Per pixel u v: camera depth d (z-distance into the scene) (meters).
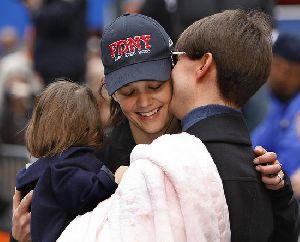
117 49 5.84
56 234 5.64
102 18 19.56
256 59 5.51
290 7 16.00
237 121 5.55
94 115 6.29
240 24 5.57
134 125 6.11
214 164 5.22
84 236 5.11
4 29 22.44
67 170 5.79
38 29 16.20
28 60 17.95
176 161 5.07
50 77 16.27
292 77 10.51
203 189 5.04
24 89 15.77
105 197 5.77
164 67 5.80
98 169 5.93
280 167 5.51
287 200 5.67
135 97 5.85
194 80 5.56
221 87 5.53
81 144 6.21
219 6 12.40
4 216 12.30
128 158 6.33
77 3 16.12
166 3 12.66
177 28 12.58
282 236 5.79
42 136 6.13
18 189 6.22
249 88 5.56
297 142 10.28
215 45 5.49
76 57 16.22
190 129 5.51
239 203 5.29
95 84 15.52
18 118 14.27
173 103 5.73
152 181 5.01
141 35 5.84
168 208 4.99
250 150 5.56
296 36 10.53
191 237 4.95
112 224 5.03
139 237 4.94
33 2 16.88
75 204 5.68
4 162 13.47
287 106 10.63
